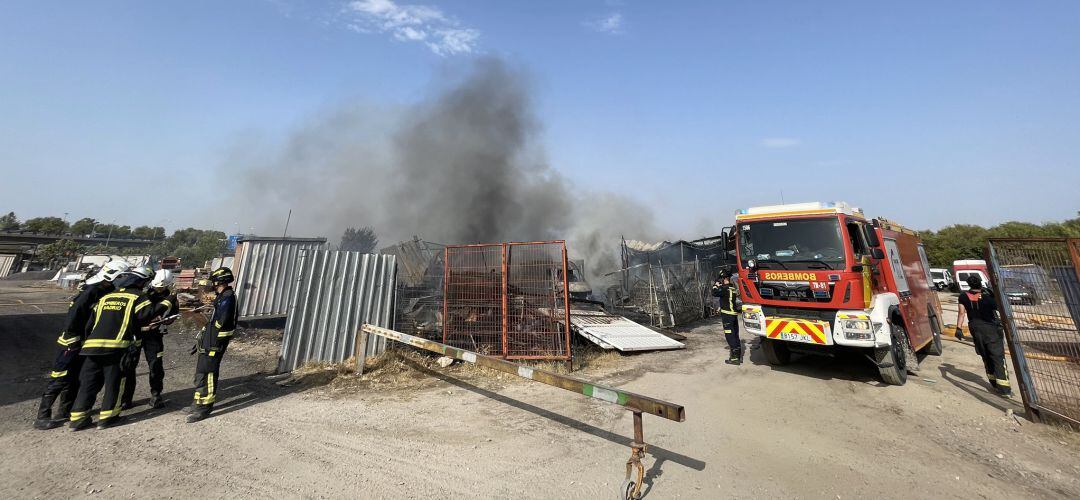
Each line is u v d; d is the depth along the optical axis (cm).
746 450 409
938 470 368
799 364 770
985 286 614
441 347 496
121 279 493
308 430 444
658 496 319
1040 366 546
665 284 1322
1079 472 364
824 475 358
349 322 737
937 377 676
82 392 434
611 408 530
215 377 484
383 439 423
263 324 1132
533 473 354
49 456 370
